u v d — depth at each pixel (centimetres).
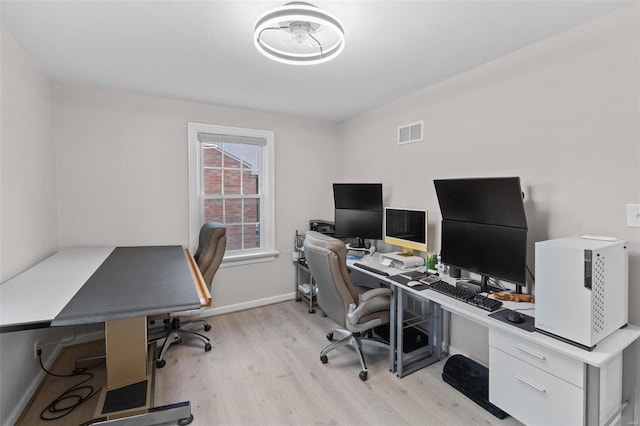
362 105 326
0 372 168
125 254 259
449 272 238
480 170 228
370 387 213
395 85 267
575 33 174
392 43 192
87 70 236
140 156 295
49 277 193
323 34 180
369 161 348
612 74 161
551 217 188
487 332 228
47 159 245
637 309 154
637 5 151
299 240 380
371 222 317
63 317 136
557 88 183
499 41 191
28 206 211
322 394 206
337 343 245
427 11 158
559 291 139
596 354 128
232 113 337
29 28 176
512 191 179
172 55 210
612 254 140
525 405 156
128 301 157
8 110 185
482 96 225
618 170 160
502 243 191
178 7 156
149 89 279
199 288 187
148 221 302
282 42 191
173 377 223
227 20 168
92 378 223
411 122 289
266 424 179
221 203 343
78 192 272
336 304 232
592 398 131
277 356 253
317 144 394
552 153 186
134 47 199
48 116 247
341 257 221
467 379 206
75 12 160
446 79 252
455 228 225
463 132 240
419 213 260
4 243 182
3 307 146
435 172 265
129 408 168
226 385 214
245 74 243
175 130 309
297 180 383
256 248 367
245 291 354
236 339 281
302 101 313
